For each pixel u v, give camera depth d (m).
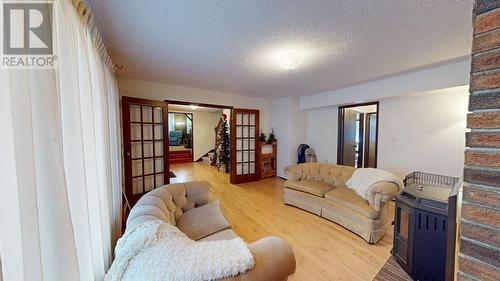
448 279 1.06
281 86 3.99
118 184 2.49
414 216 1.70
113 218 2.10
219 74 3.18
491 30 0.64
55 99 0.76
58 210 0.75
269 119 5.62
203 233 1.75
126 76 3.37
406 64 2.65
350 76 3.23
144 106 3.61
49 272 0.75
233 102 4.88
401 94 3.15
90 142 1.29
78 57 1.17
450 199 1.06
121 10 1.49
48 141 0.73
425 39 1.95
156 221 1.16
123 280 0.86
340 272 1.83
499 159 0.63
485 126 0.66
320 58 2.45
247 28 1.77
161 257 0.87
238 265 0.86
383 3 1.41
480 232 0.68
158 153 3.81
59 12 0.91
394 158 3.56
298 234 2.49
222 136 6.46
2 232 0.58
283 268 0.98
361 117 5.19
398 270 1.85
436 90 2.82
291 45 2.10
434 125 3.11
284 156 5.33
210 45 2.11
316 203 3.02
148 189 3.68
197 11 1.51
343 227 2.64
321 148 5.07
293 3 1.42
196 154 8.34
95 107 1.56
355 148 5.16
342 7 1.46
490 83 0.65
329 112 4.86
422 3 1.41
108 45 2.11
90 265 1.06
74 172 0.98
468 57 2.40
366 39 1.96
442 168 3.04
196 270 0.81
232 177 4.88
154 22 1.67
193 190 2.37
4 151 0.58
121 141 3.26
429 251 1.63
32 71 0.70
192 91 4.23
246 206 3.42
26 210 0.61
